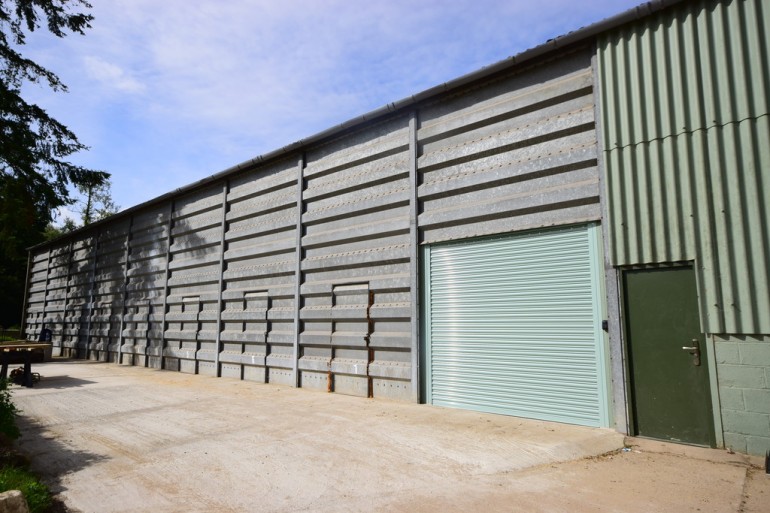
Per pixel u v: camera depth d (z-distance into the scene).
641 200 5.56
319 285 9.05
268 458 4.77
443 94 7.62
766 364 4.64
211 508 3.63
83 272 17.75
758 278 4.75
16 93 14.37
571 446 4.95
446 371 7.20
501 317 6.72
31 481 3.97
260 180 10.82
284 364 9.54
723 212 4.99
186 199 13.08
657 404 5.26
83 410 7.43
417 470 4.36
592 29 5.99
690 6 5.42
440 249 7.51
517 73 6.91
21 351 10.05
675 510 3.42
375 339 7.98
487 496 3.74
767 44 4.94
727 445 4.79
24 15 13.96
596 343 5.83
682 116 5.34
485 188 7.07
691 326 5.13
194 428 6.09
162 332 13.09
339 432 5.68
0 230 15.09
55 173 15.34
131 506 3.70
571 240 6.20
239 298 10.79
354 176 8.82
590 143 6.14
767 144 4.82
